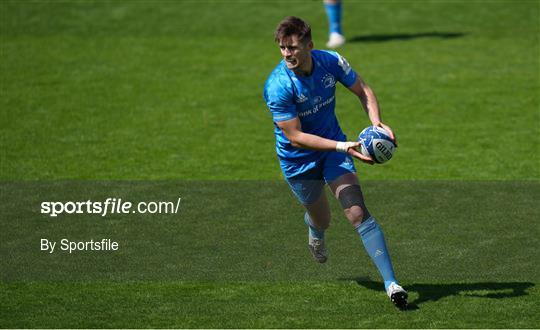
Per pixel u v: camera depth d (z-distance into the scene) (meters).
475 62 57.28
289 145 25.69
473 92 50.72
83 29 66.44
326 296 25.84
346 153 25.53
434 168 39.28
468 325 23.34
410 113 47.25
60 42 62.94
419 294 25.81
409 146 42.31
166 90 51.94
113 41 63.34
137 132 44.59
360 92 25.73
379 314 24.28
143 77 54.59
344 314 24.33
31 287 26.67
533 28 66.56
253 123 46.06
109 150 41.94
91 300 25.61
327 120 25.62
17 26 66.88
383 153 24.33
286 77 24.44
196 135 44.22
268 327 23.50
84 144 42.78
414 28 67.38
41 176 38.41
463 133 43.88
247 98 50.34
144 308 24.98
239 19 69.50
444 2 74.94
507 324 23.38
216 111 48.06
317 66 24.70
